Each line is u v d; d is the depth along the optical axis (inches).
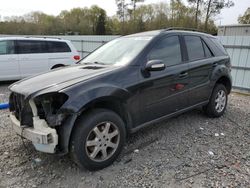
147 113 137.8
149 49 140.5
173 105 153.1
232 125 181.3
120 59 141.7
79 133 109.3
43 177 113.9
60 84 112.5
